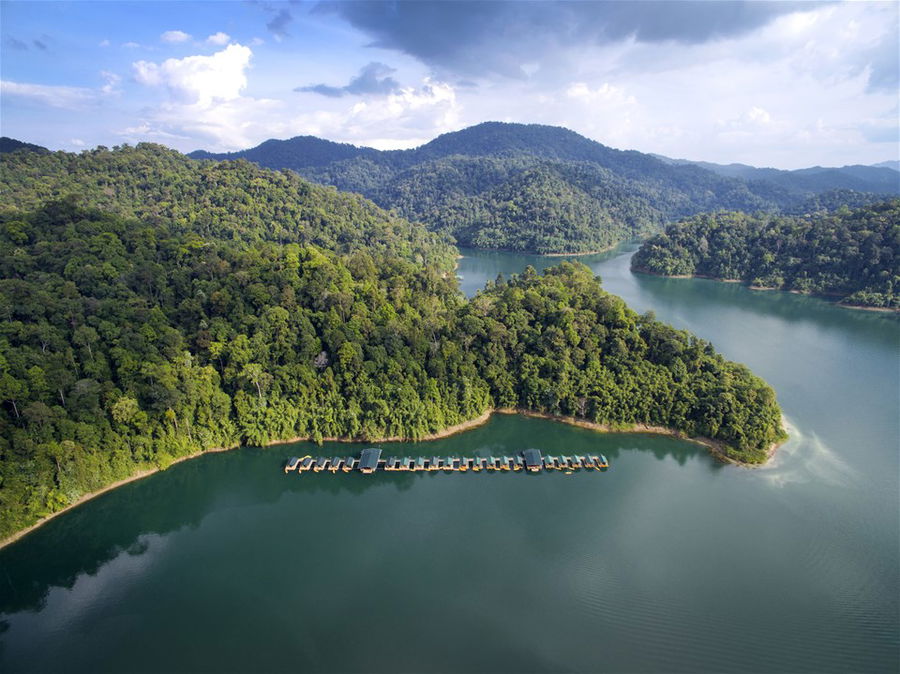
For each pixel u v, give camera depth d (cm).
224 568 9969
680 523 10962
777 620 8612
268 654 8131
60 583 9644
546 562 9962
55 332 13012
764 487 12131
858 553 10081
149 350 13362
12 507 10469
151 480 12506
